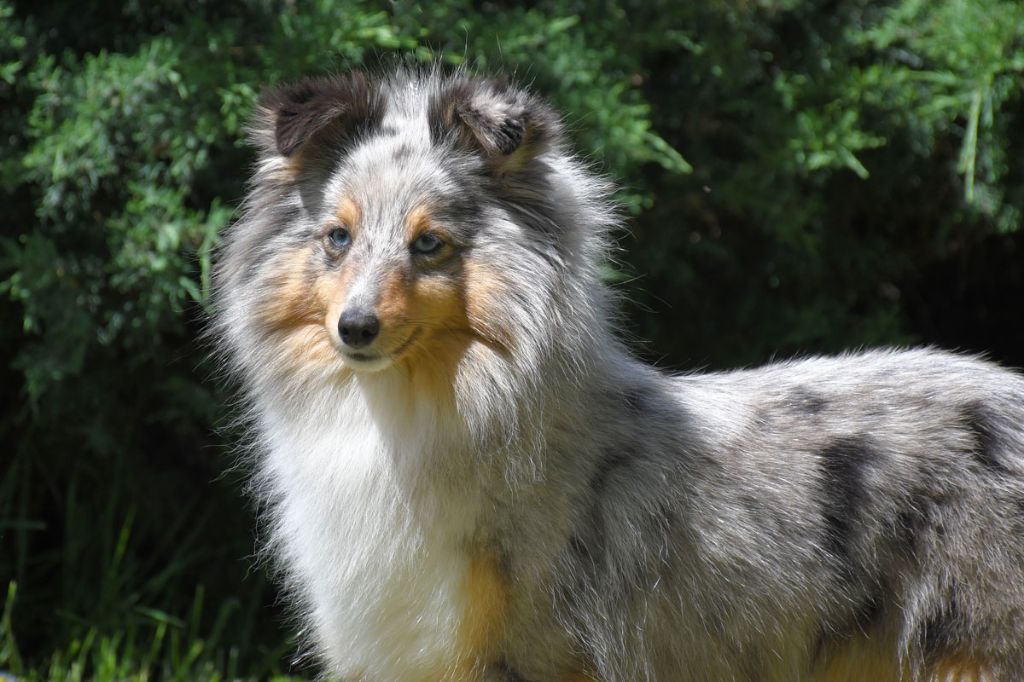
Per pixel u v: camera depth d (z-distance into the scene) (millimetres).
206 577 10898
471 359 6176
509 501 6215
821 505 6699
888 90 11078
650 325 11328
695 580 6617
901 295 12992
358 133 6531
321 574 6551
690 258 11695
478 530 6234
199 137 9531
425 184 6184
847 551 6703
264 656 10500
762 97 11164
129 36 10312
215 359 10078
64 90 9578
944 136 11500
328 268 6266
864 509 6680
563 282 6312
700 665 6715
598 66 10492
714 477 6664
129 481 10633
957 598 6621
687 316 11711
